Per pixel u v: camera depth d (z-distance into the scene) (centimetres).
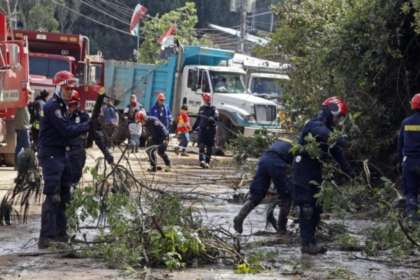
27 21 9781
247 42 9594
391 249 1759
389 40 2730
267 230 2120
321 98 2889
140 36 10394
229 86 5403
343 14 2978
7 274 1497
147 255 1609
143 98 5934
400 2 2703
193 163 4384
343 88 2800
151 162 3278
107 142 1936
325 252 1764
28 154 2047
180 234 1580
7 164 3894
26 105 3534
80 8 10825
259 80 5431
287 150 1903
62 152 1805
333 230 2023
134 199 1773
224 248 1647
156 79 5884
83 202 1719
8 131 3819
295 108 2975
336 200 1800
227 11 11856
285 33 3462
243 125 5069
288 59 3459
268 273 1544
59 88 1781
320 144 1722
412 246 1775
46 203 1792
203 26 11800
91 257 1689
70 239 1750
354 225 2189
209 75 5375
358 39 2784
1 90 3441
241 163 2719
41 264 1603
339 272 1545
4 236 1945
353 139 2714
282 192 1938
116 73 5978
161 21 9325
